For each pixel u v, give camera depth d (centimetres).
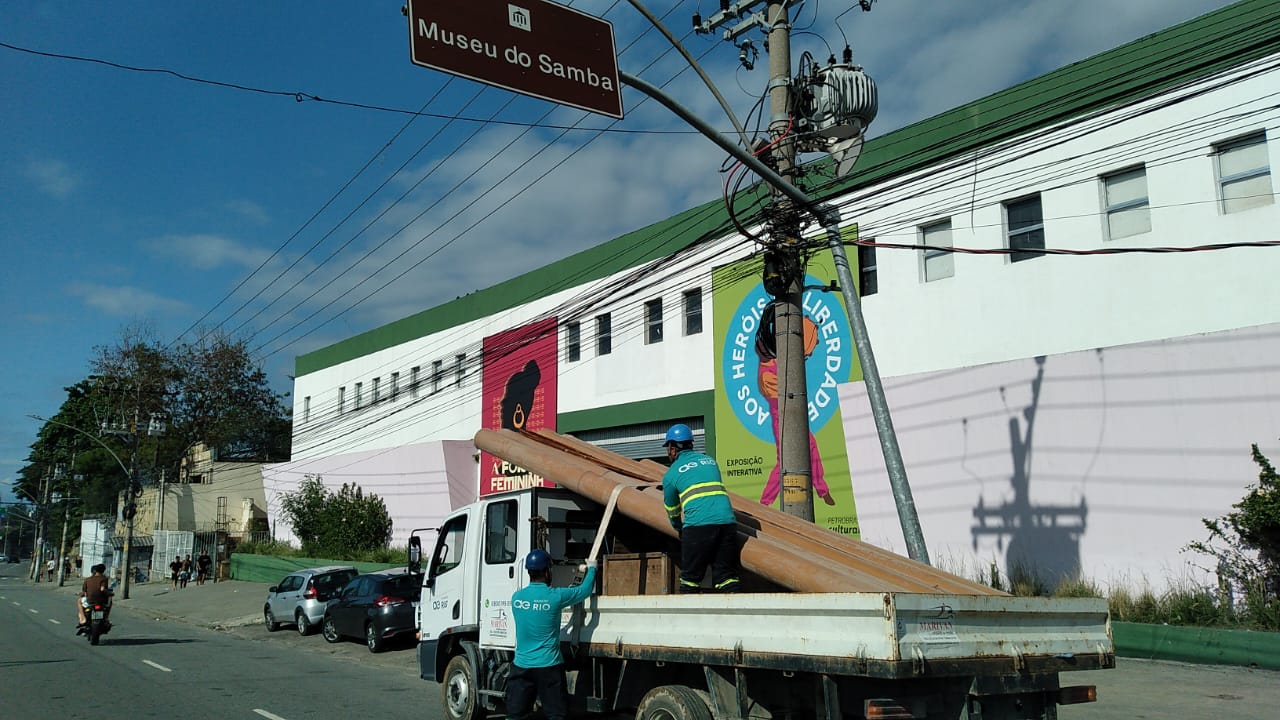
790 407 1073
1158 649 1147
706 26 1188
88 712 1076
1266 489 1117
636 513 791
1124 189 1498
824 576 618
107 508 6512
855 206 1842
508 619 875
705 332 2158
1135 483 1277
